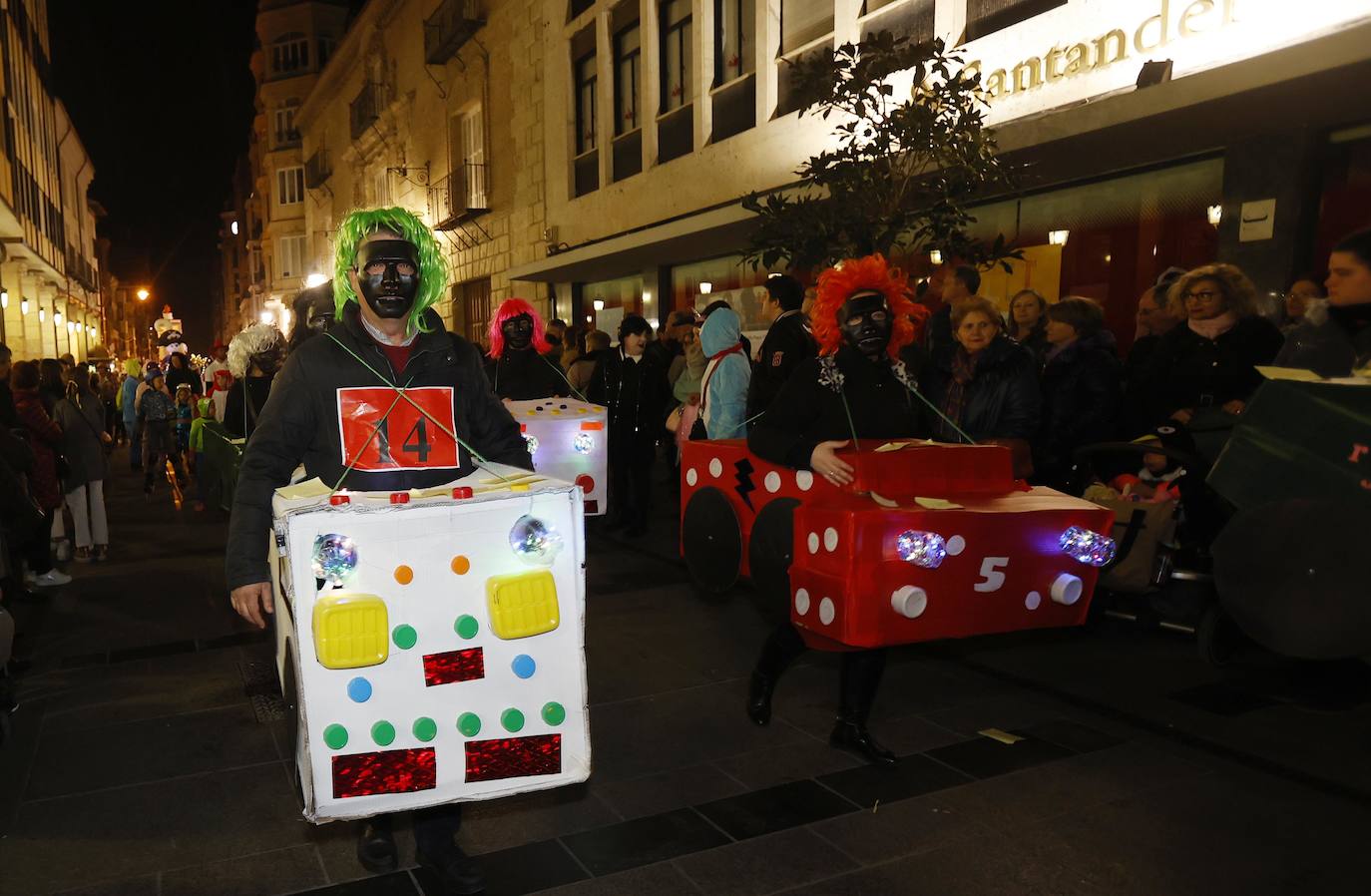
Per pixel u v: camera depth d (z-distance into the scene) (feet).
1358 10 18.21
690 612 17.65
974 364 13.33
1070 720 12.18
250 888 8.59
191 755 11.56
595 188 51.70
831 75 19.90
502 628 7.14
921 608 8.77
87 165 118.42
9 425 19.36
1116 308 24.62
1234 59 20.33
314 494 7.41
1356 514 9.46
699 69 41.01
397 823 9.87
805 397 10.76
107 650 16.02
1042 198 26.58
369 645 6.80
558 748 7.57
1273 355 14.93
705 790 10.41
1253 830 9.34
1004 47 26.27
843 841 9.27
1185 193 22.71
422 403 7.95
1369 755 10.81
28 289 74.13
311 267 127.34
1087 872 8.66
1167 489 14.53
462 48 66.03
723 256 41.75
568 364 30.83
